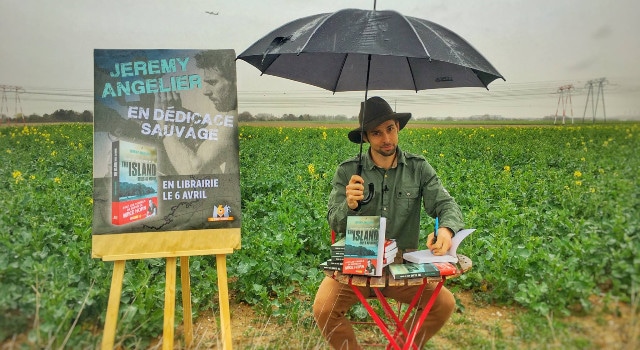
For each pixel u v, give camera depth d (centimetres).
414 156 344
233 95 327
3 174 755
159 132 319
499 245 496
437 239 316
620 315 330
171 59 321
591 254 388
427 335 339
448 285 496
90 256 450
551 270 399
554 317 357
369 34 274
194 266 491
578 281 364
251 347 379
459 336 388
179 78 322
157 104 319
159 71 320
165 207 319
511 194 719
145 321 377
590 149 729
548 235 543
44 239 475
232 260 527
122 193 314
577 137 805
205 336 404
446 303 330
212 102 325
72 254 432
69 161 962
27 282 354
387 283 287
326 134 1535
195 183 323
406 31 274
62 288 352
